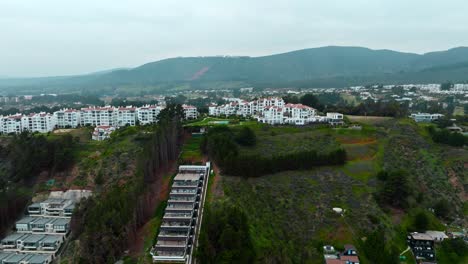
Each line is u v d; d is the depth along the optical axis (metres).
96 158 155.00
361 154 146.25
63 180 148.00
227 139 137.12
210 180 122.62
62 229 125.25
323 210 112.56
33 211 136.12
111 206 103.88
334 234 103.81
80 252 98.75
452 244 104.62
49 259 112.44
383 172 128.75
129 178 135.38
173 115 187.75
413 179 134.38
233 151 130.25
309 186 123.69
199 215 106.00
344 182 127.12
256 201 111.00
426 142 164.25
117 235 95.94
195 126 171.62
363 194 121.50
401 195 118.25
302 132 168.50
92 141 183.25
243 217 91.69
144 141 162.88
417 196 123.62
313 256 95.81
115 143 166.00
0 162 164.88
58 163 149.38
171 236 94.25
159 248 90.44
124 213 99.69
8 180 149.25
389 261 93.69
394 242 103.88
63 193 142.12
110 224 97.31
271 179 124.69
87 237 96.50
